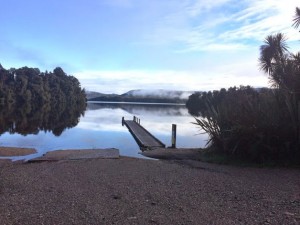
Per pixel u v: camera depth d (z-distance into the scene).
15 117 49.28
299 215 6.33
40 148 20.30
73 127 36.22
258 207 6.91
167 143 23.09
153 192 8.31
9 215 6.43
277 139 12.51
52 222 6.08
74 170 11.61
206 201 7.45
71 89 128.88
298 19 14.16
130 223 6.04
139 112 80.56
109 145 22.27
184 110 97.81
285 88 13.31
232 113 14.30
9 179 9.94
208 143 15.23
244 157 13.18
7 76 106.69
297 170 11.23
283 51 16.91
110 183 9.44
